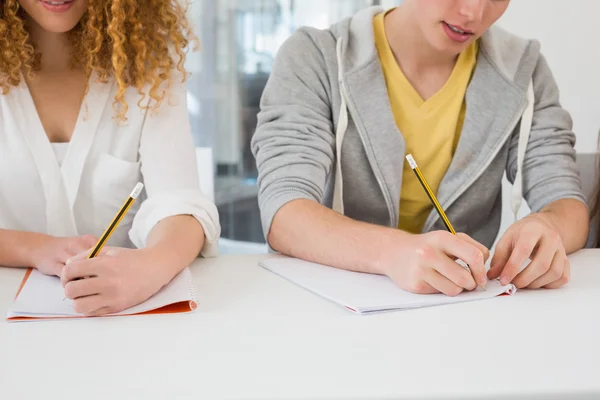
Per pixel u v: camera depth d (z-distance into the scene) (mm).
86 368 584
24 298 786
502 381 554
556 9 2174
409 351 623
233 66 3281
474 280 812
